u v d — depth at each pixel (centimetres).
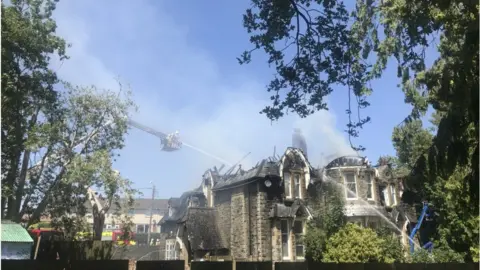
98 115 2905
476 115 918
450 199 2302
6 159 2450
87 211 3344
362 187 3209
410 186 1213
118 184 2695
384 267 1817
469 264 1809
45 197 2719
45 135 2514
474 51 943
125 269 1564
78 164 2586
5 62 2231
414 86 1611
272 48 1182
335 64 1186
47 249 2595
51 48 2478
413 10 1188
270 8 1145
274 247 2836
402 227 3278
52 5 2464
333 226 2767
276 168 3056
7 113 2334
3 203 2492
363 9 1273
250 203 2966
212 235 3091
